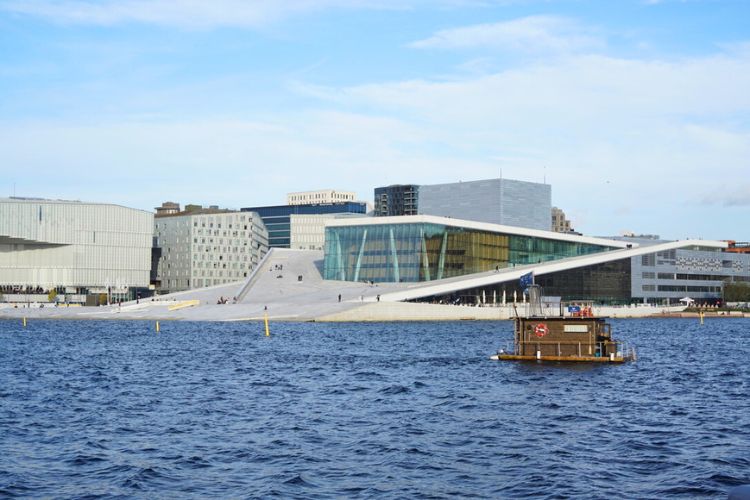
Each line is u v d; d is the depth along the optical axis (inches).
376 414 2098.9
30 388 2581.2
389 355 3604.8
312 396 2404.0
